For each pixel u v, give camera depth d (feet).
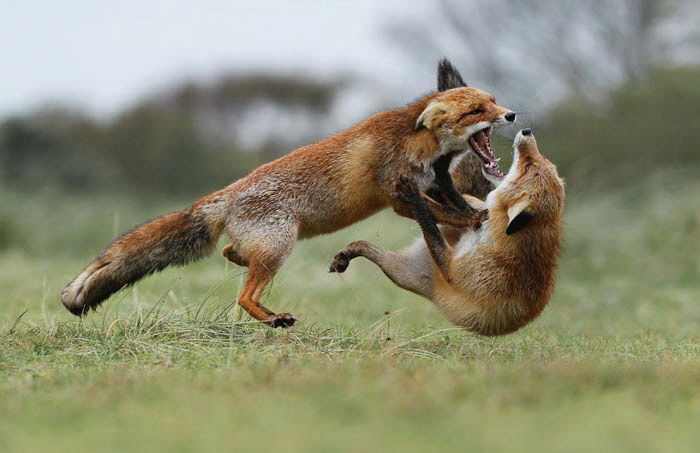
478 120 39.63
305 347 36.14
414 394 25.08
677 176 100.27
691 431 22.00
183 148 197.57
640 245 82.28
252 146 227.20
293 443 20.70
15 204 102.68
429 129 40.01
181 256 40.70
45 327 40.96
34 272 69.82
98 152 189.57
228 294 51.44
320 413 23.38
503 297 38.27
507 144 46.75
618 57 139.23
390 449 20.22
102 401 25.41
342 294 61.05
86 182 158.71
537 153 38.99
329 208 40.47
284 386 26.84
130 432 22.16
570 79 137.90
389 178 40.42
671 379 27.22
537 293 38.70
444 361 32.86
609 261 79.71
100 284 39.81
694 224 82.79
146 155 194.90
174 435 21.66
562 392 25.52
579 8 140.26
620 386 26.61
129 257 39.83
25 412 24.84
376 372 28.60
